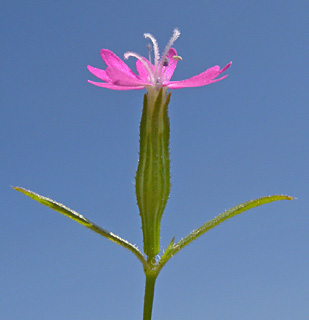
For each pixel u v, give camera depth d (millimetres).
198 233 86
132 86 84
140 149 84
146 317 85
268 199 86
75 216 84
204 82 83
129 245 85
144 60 87
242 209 87
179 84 84
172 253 85
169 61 90
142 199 85
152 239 85
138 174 85
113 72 82
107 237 85
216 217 87
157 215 85
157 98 83
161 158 84
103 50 87
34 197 84
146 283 86
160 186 84
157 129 84
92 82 84
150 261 85
